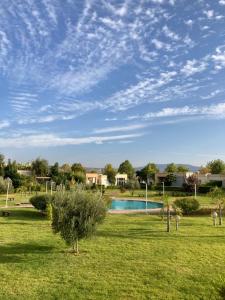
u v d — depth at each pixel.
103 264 12.49
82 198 14.34
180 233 19.25
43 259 13.09
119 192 61.16
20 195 47.84
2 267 11.97
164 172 85.12
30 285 10.19
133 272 11.56
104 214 14.64
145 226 21.92
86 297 9.34
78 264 12.46
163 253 14.23
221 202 25.56
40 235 18.03
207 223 23.73
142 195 53.81
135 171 95.81
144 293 9.70
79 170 83.69
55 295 9.44
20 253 13.96
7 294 9.47
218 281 10.67
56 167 80.19
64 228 13.97
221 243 16.44
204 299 9.30
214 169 88.50
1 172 61.66
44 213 26.89
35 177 69.19
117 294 9.59
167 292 9.79
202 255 13.96
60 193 14.61
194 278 10.99
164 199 28.80
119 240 16.94
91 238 14.34
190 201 29.30
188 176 69.75
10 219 24.69
